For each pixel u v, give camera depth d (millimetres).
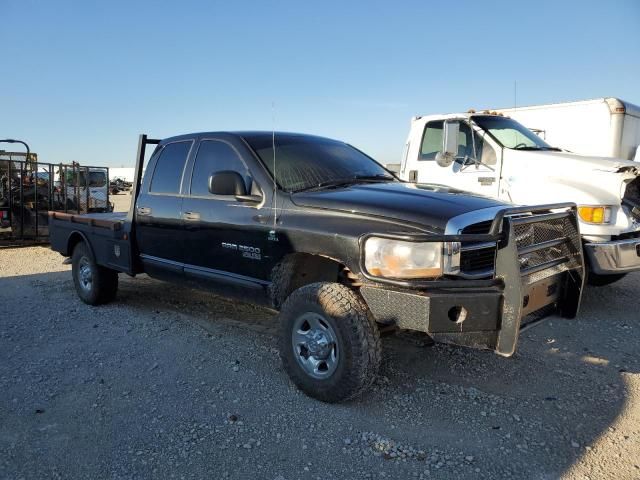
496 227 3293
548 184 6230
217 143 4891
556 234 3912
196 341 4992
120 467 2961
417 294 3248
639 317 5828
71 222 6660
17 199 12094
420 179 7863
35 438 3266
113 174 62906
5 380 4121
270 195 4227
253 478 2859
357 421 3443
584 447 3143
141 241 5578
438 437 3254
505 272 3314
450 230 3316
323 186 4395
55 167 12906
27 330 5414
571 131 8758
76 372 4281
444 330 3240
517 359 4551
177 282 5246
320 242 3732
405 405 3658
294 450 3123
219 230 4590
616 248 5637
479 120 7191
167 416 3533
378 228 3496
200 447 3158
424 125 7941
